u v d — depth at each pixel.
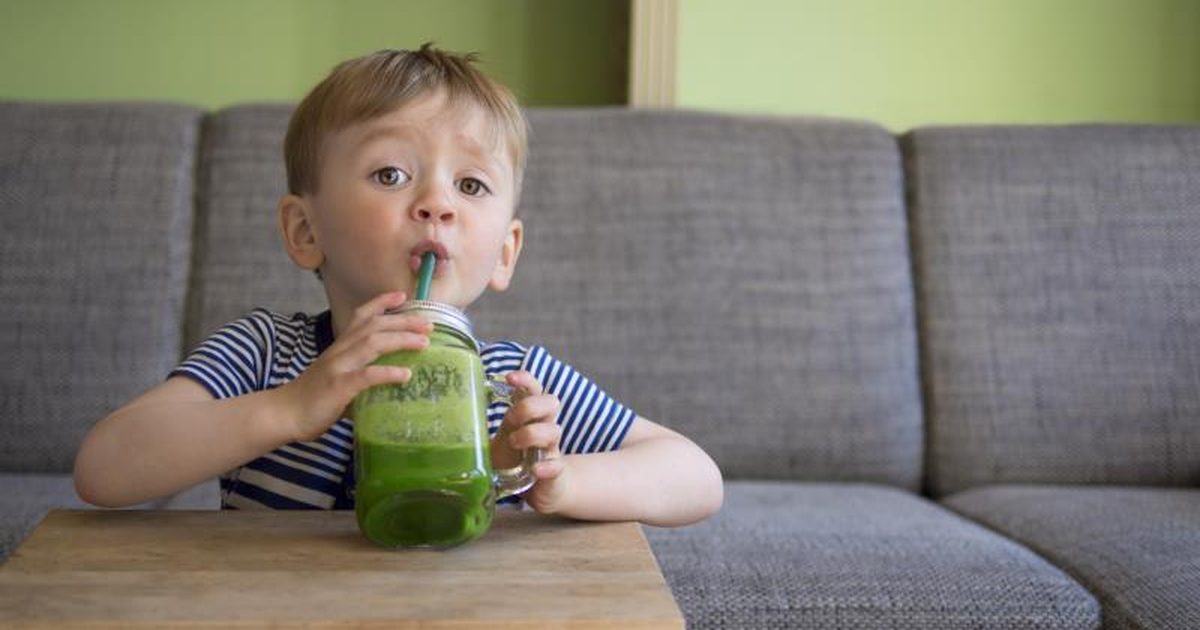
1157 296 1.75
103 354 1.63
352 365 0.70
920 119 2.09
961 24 2.09
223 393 0.90
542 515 0.79
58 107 1.74
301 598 0.58
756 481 1.69
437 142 0.92
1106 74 2.11
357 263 0.90
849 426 1.71
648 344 1.70
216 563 0.65
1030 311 1.75
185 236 1.71
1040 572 1.15
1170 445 1.71
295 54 2.09
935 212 1.79
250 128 1.74
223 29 2.08
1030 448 1.71
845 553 1.19
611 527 0.75
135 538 0.70
